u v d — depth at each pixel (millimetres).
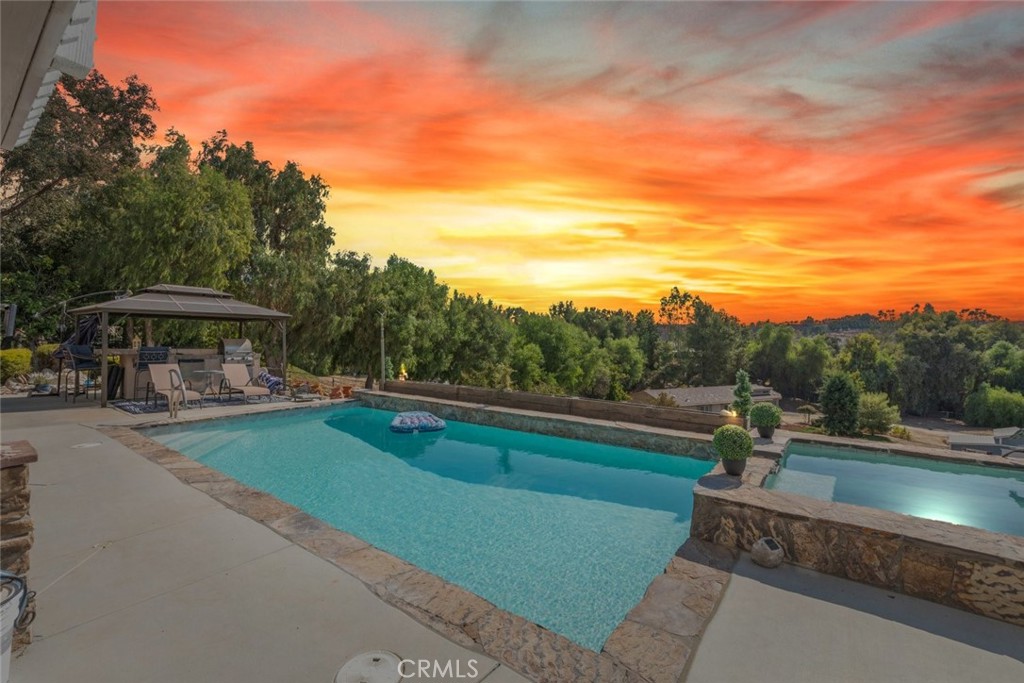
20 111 2580
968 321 117188
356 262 31578
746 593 4191
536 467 10055
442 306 40125
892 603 4055
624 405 12586
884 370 96812
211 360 15031
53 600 3457
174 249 23203
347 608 3420
